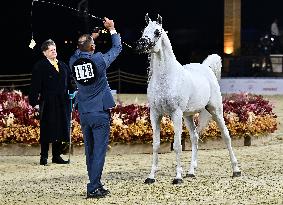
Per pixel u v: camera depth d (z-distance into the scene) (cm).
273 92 2830
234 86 2853
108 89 891
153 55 976
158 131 996
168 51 974
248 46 3288
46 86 1216
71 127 1306
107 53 895
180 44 3591
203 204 842
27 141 1322
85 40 888
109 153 1340
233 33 3244
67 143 1333
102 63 879
